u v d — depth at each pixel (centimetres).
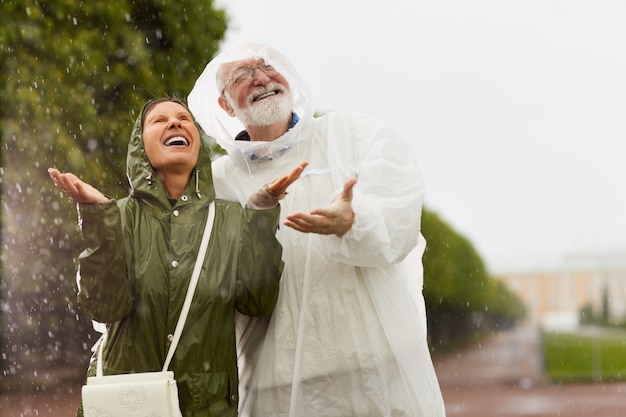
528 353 5084
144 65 1755
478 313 7456
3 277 1783
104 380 507
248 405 571
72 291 1822
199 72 1975
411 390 562
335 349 555
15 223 1662
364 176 562
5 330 1962
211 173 553
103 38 1708
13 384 1983
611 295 8462
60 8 1650
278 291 554
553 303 10975
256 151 586
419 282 604
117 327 532
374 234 530
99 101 1716
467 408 2036
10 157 1598
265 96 580
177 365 523
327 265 561
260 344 569
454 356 4962
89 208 502
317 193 577
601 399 2322
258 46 584
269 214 531
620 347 5575
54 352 2109
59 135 1609
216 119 602
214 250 536
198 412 525
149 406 501
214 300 529
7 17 1577
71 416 1580
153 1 1891
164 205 537
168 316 525
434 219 4809
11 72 1576
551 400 2291
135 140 545
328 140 585
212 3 1997
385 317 562
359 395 554
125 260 520
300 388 556
